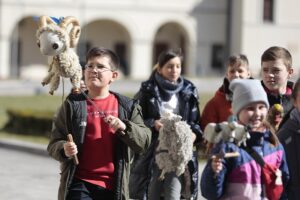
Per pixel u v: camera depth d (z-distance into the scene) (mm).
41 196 22828
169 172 15859
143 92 16922
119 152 12375
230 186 10953
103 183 12289
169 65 16781
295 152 12148
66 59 11945
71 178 12203
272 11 113125
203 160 27375
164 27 115375
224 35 113250
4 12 99312
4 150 34656
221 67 113500
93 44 109750
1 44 99188
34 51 104438
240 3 111250
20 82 86688
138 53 108750
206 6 112250
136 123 12719
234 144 10922
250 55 111688
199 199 21672
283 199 11672
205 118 16359
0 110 55031
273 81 14336
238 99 10953
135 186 16781
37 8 101375
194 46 112000
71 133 12359
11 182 25312
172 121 15594
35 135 39250
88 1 105188
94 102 12633
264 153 11117
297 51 114875
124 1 107438
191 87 17078
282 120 13008
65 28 11898
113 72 12797
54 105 59781
